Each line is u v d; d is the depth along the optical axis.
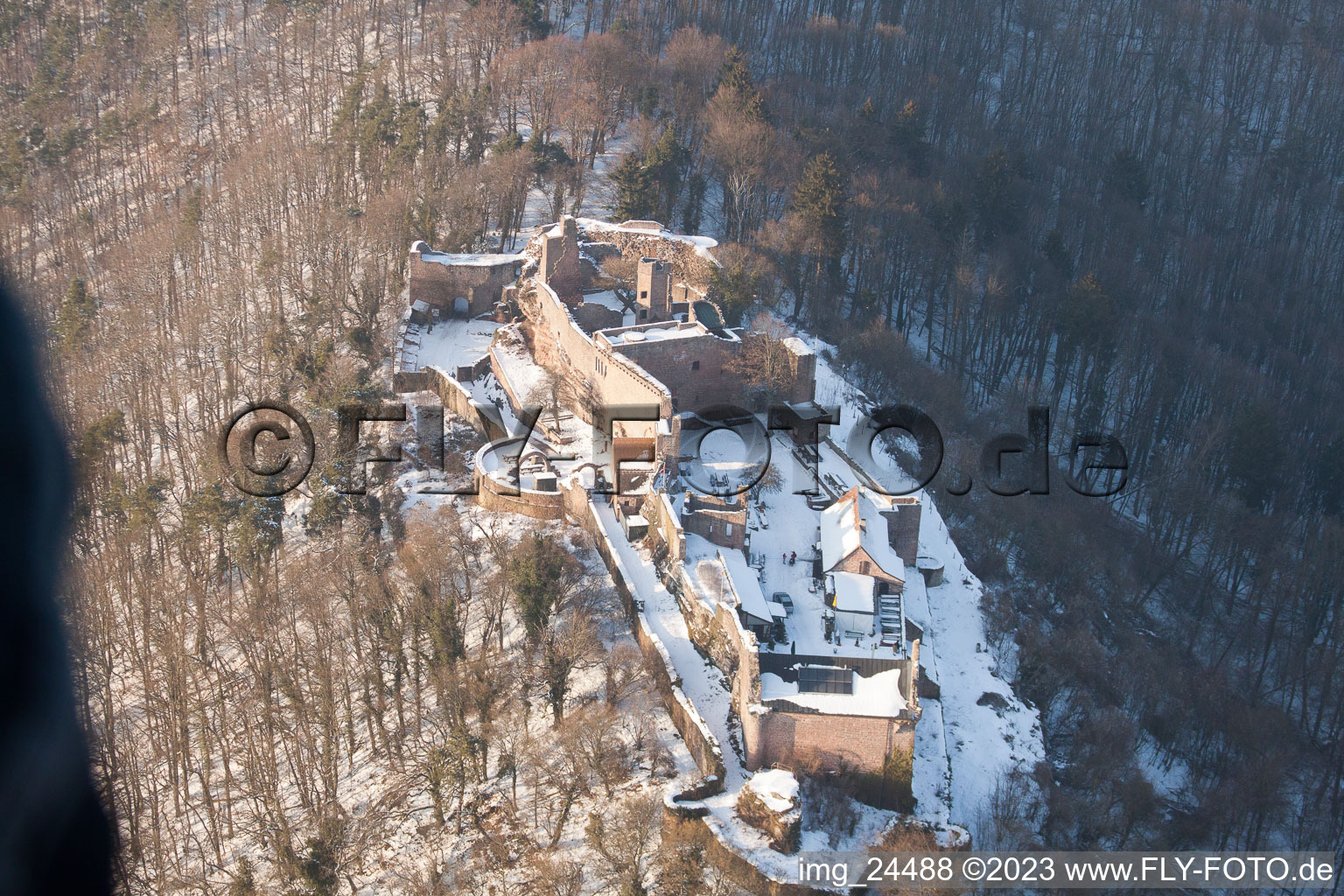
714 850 120.75
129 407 196.88
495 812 128.88
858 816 126.88
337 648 147.25
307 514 167.62
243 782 135.62
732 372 183.88
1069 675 174.00
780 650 145.00
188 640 155.25
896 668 140.38
